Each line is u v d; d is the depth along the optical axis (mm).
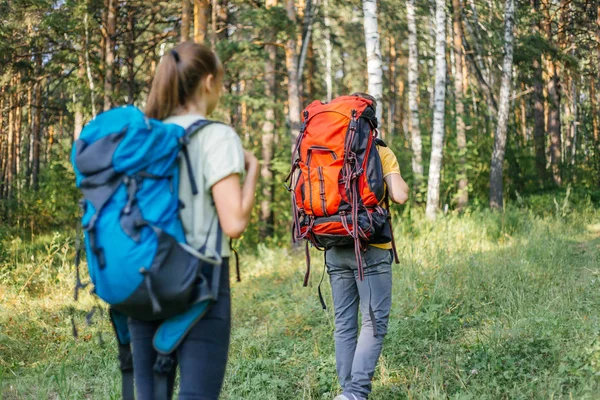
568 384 3668
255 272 10594
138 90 22781
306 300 6602
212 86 2197
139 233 1840
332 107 3359
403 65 33719
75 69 20344
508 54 18531
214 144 2014
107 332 5977
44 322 6371
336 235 3279
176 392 4004
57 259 10688
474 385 3688
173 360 2029
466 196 18859
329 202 3248
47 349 5508
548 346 4285
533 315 5062
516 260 7828
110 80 18250
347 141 3250
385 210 3338
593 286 6344
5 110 22969
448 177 19031
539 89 24766
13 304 6941
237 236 1998
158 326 2051
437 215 14273
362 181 3230
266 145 15562
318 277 8148
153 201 1877
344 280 3492
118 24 20828
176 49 2174
